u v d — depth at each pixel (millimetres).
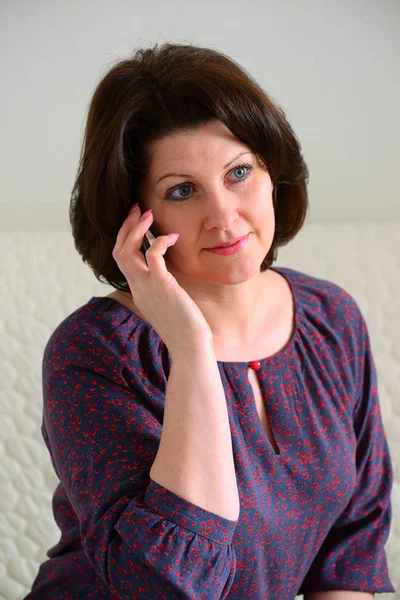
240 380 1210
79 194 1229
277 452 1229
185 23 1827
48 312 1750
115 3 1824
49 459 1709
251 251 1124
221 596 1087
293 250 1755
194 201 1104
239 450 1171
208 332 1092
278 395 1242
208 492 1044
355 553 1398
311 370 1291
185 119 1063
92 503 1091
